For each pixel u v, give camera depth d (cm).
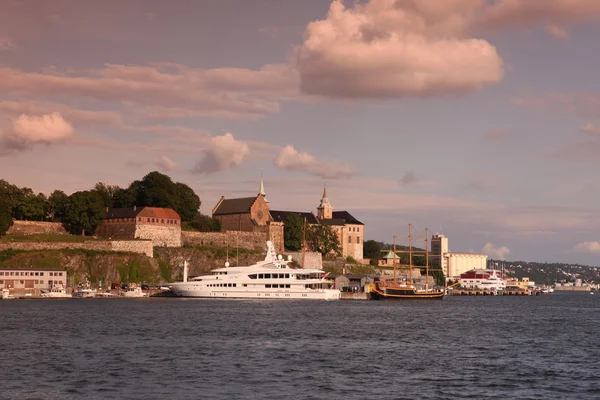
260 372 8238
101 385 7444
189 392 7169
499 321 16238
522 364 9019
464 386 7581
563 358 9594
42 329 12481
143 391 7194
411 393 7225
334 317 16225
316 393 7175
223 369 8406
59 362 8756
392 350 10225
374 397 7038
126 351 9738
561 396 7169
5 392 7094
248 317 15588
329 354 9712
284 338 11494
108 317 15175
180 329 12662
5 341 10719
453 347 10681
